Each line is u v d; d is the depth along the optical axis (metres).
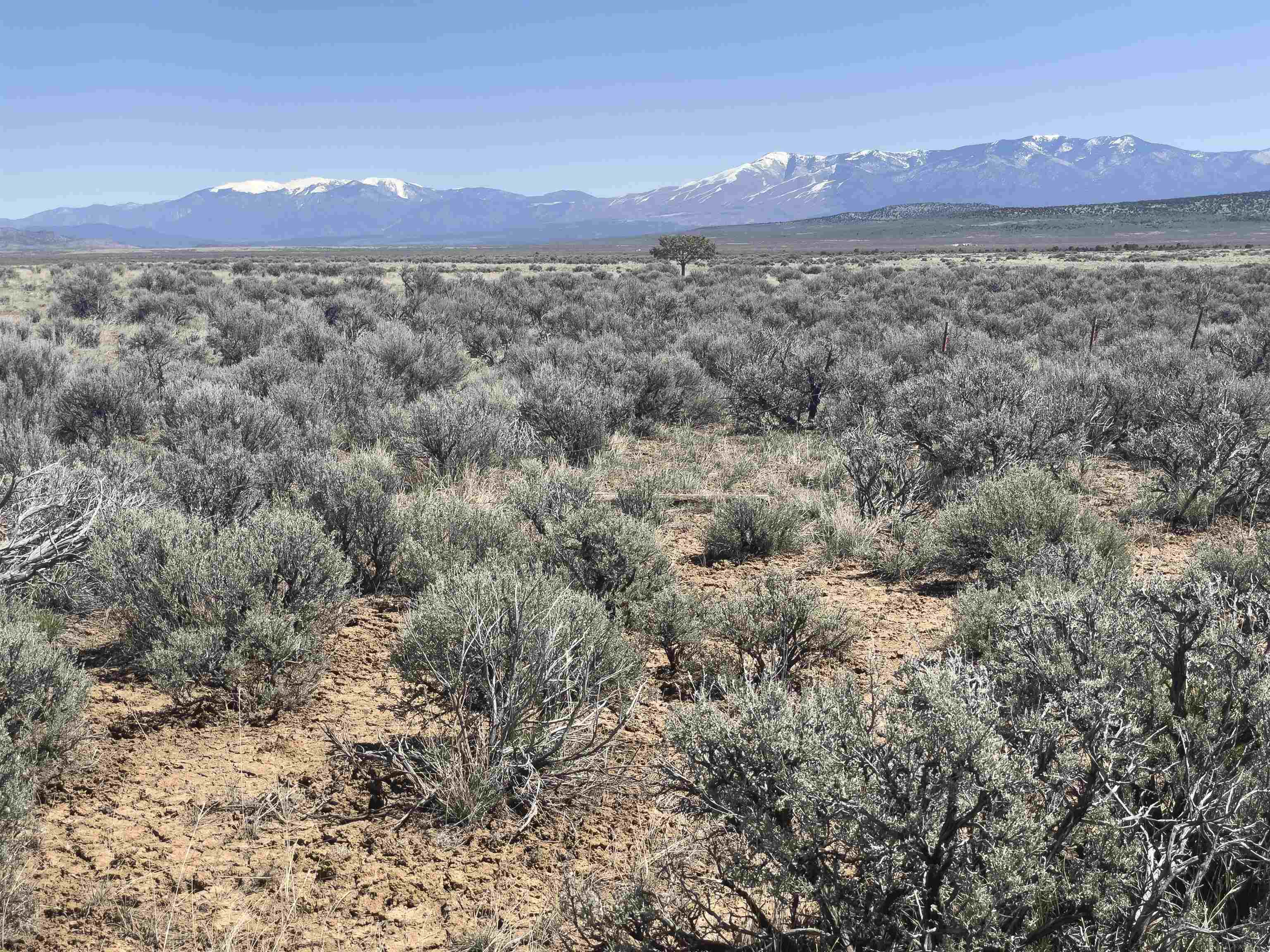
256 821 3.84
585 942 3.14
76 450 10.14
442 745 4.30
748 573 7.89
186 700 5.04
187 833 3.76
